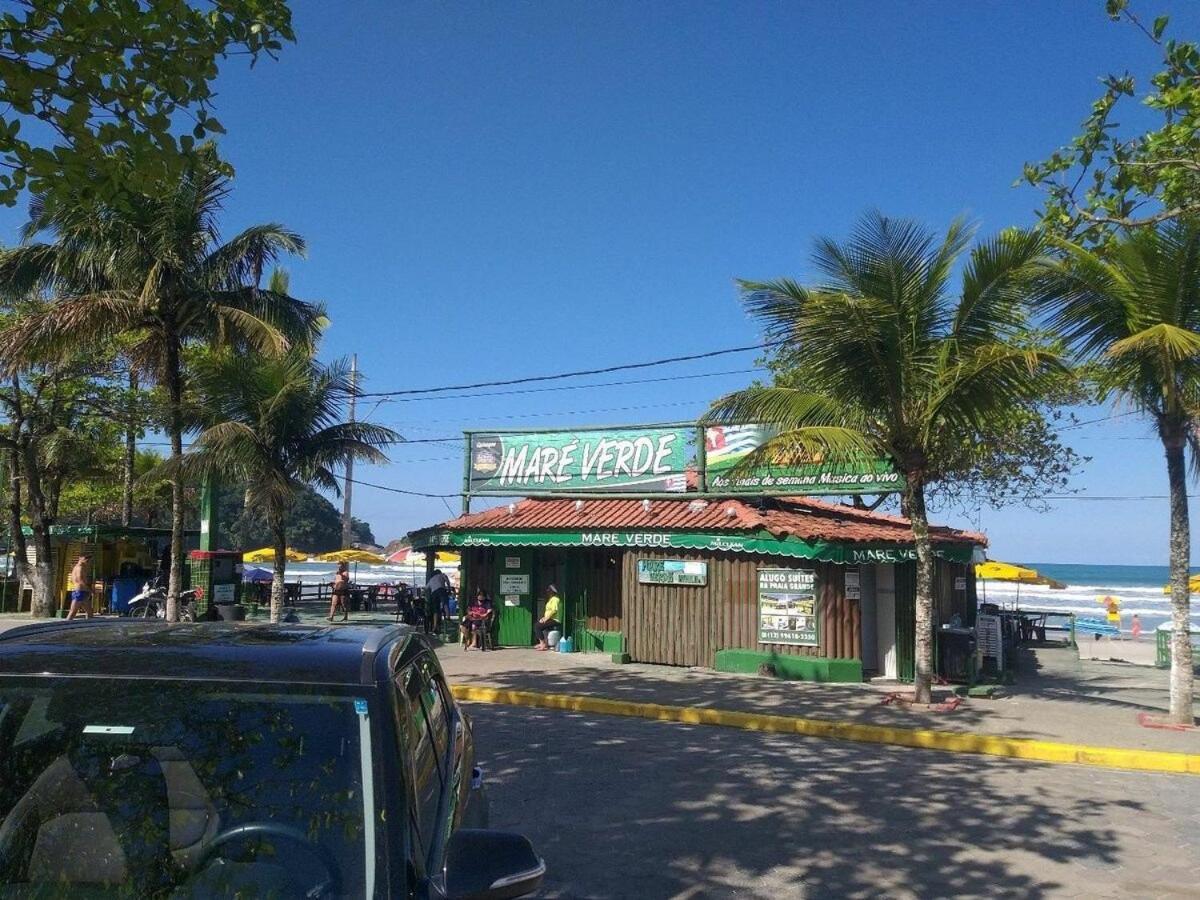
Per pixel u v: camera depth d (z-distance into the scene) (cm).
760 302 1289
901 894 605
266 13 619
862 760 1009
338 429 1786
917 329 1277
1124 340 1062
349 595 2942
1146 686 1661
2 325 2002
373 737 300
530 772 914
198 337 1702
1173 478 1196
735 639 1628
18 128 586
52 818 292
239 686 312
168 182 644
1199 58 888
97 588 2417
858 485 1584
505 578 1919
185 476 1648
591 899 587
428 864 287
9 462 2695
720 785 874
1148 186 997
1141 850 707
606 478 1831
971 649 1555
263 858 276
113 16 583
